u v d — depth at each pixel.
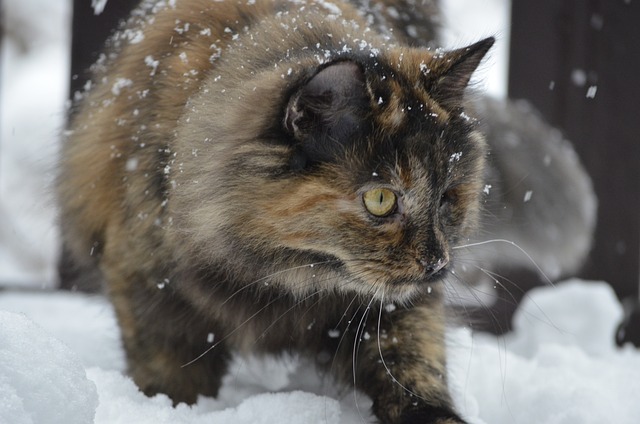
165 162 3.76
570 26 6.79
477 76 4.14
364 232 3.46
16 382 2.52
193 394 4.15
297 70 3.35
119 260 4.07
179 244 3.68
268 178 3.39
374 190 3.42
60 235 5.19
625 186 6.82
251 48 3.69
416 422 3.81
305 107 3.35
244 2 4.06
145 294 3.96
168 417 3.36
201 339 4.01
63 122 5.05
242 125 3.43
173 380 4.09
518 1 6.88
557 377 4.43
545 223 6.42
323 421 3.54
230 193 3.45
